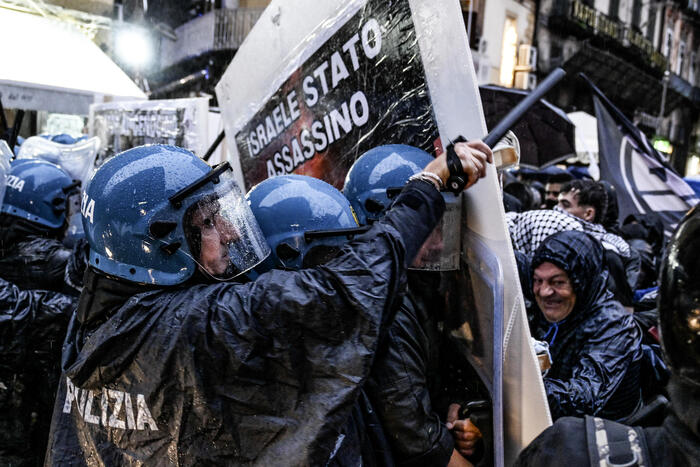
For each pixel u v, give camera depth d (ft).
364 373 3.30
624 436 2.48
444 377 4.77
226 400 3.37
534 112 15.21
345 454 3.61
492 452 4.32
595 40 67.36
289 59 5.81
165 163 3.77
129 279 3.67
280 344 3.36
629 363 5.84
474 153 3.75
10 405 6.30
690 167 99.45
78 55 8.73
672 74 86.17
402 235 3.61
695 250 2.34
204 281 3.82
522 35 56.95
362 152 5.02
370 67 4.78
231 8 44.62
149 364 3.44
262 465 3.35
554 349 6.29
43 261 7.76
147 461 3.55
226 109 7.22
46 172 8.32
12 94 12.84
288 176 4.65
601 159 13.51
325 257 4.27
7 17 8.66
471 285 4.27
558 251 6.04
